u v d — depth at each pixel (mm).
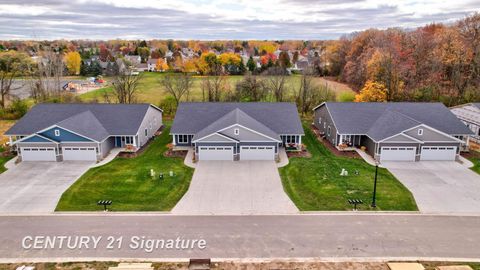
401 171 30656
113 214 23219
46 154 32625
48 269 17922
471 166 31766
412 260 18688
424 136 32781
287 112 38219
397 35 76938
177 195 26000
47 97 56188
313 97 54312
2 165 31641
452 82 57125
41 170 30547
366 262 18516
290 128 36188
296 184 28031
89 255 19047
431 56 60969
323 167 31438
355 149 35938
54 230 21359
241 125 32531
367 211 23641
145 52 152500
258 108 38688
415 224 22094
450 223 22250
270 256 19000
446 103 53094
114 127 35781
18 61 74062
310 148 37031
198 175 29625
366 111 38031
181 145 36906
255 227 21734
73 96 58844
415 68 61062
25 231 21250
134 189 26984
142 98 63000
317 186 27562
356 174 29906
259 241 20312
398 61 60000
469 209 23938
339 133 35344
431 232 21266
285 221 22438
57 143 32281
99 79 89375
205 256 19000
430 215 23188
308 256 19016
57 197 25578
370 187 27359
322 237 20703
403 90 55969
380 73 56469
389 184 27906
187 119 37438
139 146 36531
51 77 72000
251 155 33250
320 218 22812
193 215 23141
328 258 18859
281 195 26062
